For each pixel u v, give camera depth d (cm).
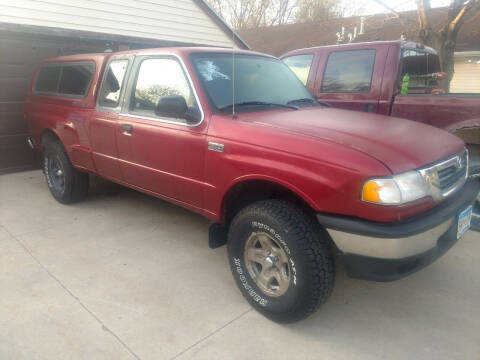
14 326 276
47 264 360
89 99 427
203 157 307
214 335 269
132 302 304
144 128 355
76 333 270
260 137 272
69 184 489
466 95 420
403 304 305
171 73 343
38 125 521
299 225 249
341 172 233
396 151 242
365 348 258
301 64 568
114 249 391
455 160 271
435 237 243
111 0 784
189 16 930
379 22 1739
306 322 284
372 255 232
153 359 247
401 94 473
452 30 1027
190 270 353
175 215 480
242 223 279
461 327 279
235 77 347
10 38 625
